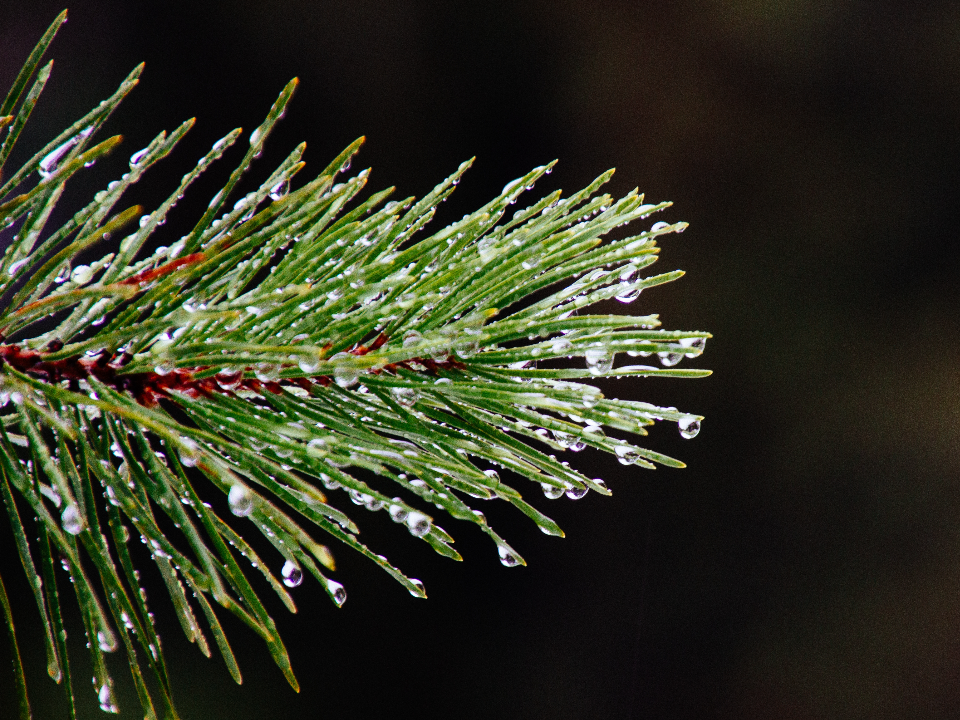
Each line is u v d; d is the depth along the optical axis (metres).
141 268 0.50
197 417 0.50
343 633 1.28
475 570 1.34
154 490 0.50
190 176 0.51
